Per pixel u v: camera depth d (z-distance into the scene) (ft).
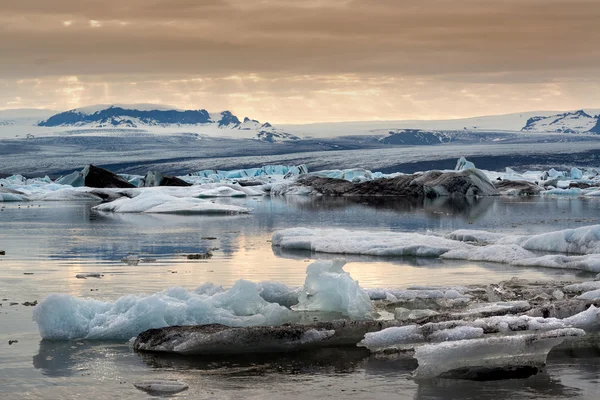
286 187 244.42
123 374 33.35
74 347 37.29
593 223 118.42
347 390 31.71
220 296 43.06
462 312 42.65
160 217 134.51
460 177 222.89
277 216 137.80
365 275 60.34
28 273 60.54
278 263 67.62
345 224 118.21
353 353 37.09
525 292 50.39
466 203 183.52
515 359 35.53
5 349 36.81
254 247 81.41
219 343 36.63
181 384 31.71
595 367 35.04
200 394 30.99
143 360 35.40
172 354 36.42
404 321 40.14
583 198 206.49
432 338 37.88
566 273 61.11
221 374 33.58
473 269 63.41
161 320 39.45
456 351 34.30
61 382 32.19
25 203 190.60
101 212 149.79
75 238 92.38
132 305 40.65
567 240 71.61
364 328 39.27
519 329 39.27
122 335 39.04
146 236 95.40
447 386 32.35
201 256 72.43
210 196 219.82
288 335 37.60
